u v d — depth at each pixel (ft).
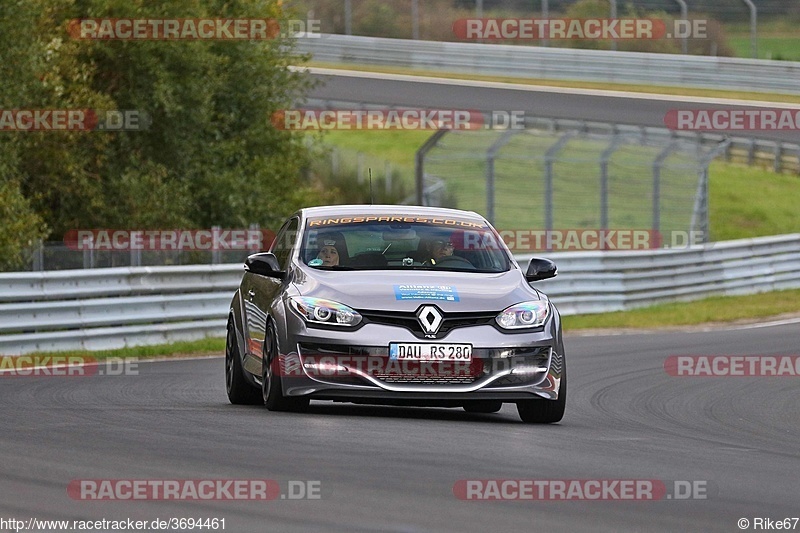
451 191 402.52
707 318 243.81
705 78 479.41
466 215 110.22
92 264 194.90
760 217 440.04
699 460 78.95
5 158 223.71
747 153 490.90
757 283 307.17
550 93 464.65
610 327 229.45
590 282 256.52
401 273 98.12
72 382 127.75
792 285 318.45
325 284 95.66
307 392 92.02
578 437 88.53
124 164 274.16
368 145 491.31
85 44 256.32
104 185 265.54
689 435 94.99
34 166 249.34
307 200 307.58
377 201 419.54
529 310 95.09
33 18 232.32
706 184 344.90
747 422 106.63
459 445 79.36
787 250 318.86
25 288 164.45
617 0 501.97
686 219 390.42
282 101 315.17
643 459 77.87
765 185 468.34
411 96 446.60
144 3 267.59
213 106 287.28
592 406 115.03
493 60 504.43
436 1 543.39
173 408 101.45
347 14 544.21
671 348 182.80
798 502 64.39
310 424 88.07
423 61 514.68
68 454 72.49
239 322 109.91
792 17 518.78
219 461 70.28
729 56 505.25
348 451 74.84
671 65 482.28
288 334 93.40
